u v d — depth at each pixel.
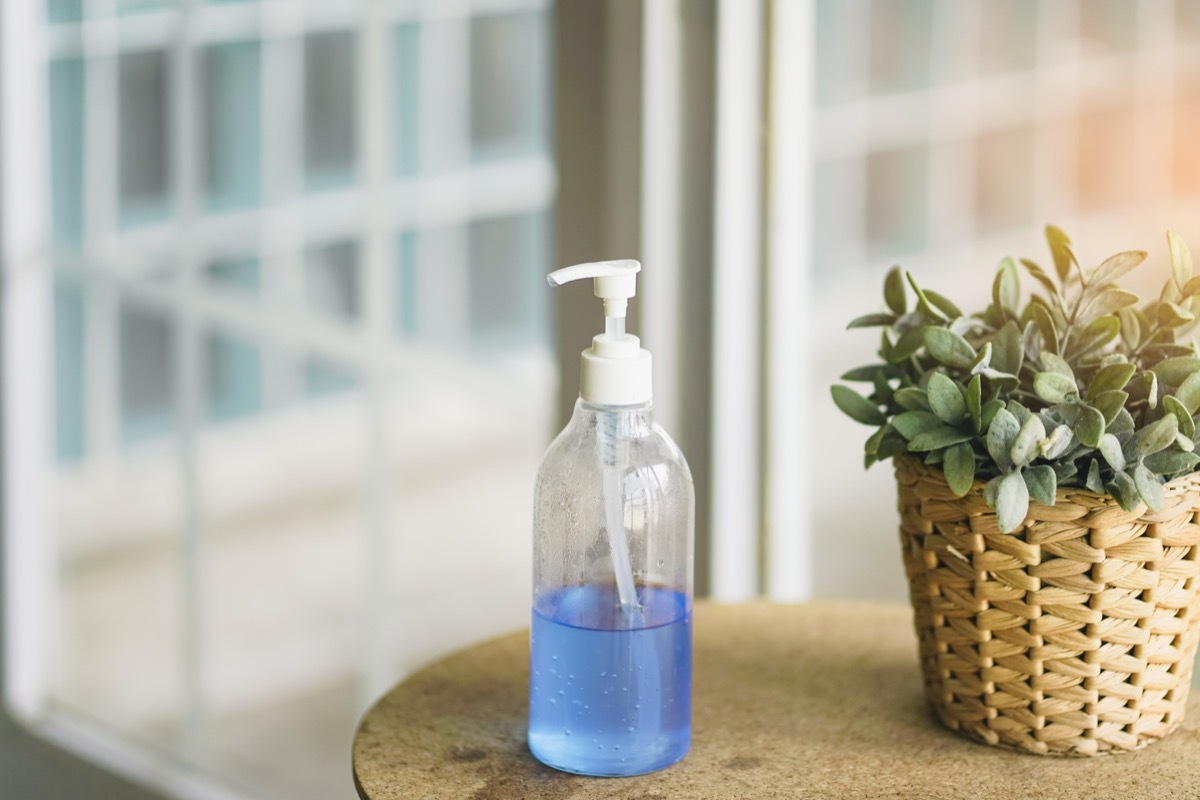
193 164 2.45
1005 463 1.44
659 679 1.47
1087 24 1.87
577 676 1.47
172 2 2.41
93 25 2.48
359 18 2.28
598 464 1.47
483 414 2.31
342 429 2.45
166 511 2.62
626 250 1.85
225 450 2.55
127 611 2.70
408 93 2.25
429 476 2.41
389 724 1.53
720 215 1.83
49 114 2.55
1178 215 1.85
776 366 1.88
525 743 1.51
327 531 2.49
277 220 2.42
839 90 1.90
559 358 1.92
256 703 2.59
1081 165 1.88
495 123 2.17
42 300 2.64
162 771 2.68
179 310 2.53
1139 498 1.43
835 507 1.95
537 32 2.10
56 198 2.59
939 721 1.53
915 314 1.51
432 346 2.33
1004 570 1.46
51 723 2.76
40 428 2.68
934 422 1.46
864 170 1.92
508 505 2.35
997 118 1.92
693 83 1.83
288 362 2.47
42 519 2.73
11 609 2.76
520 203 2.18
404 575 2.46
